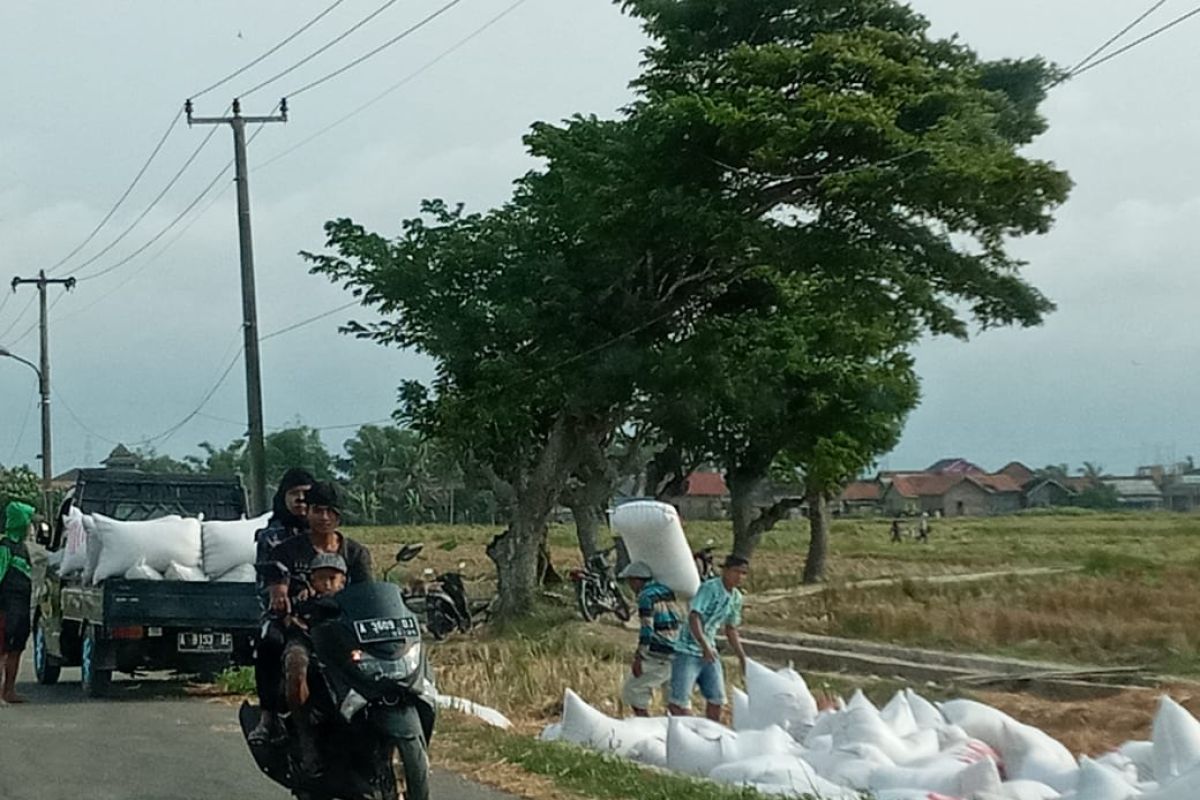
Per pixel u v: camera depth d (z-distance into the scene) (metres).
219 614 16.89
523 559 29.86
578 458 30.75
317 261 31.16
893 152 26.72
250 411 28.59
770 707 11.70
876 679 19.28
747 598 34.66
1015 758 10.18
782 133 26.25
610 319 30.61
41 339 51.41
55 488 61.75
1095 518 107.06
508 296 30.30
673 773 10.73
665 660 13.30
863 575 44.09
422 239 31.23
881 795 9.22
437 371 30.66
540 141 29.83
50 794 10.41
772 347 31.92
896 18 29.83
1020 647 23.05
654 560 15.28
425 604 27.91
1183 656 21.00
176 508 20.36
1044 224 26.98
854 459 35.91
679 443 34.19
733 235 27.33
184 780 10.98
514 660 19.95
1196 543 65.00
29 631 16.86
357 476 93.31
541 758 11.31
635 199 28.30
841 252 27.59
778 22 29.59
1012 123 29.92
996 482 150.25
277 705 8.72
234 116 28.98
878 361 34.69
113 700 16.78
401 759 8.08
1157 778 8.93
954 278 27.81
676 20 29.77
